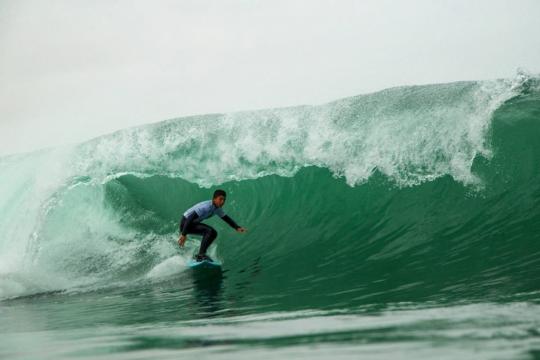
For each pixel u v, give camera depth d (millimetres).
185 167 33906
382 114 30891
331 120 31609
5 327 16125
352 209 29141
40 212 33312
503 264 17844
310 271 21844
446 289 15242
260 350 8836
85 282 26188
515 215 24359
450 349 7762
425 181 28922
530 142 27766
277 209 30875
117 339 11461
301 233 28625
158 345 10156
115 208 32562
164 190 33562
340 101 31844
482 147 28625
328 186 30594
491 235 22453
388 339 8961
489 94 29375
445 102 29969
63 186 33969
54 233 32250
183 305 17828
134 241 30453
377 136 30609
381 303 14062
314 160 31531
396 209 28031
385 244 24297
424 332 9328
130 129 35094
